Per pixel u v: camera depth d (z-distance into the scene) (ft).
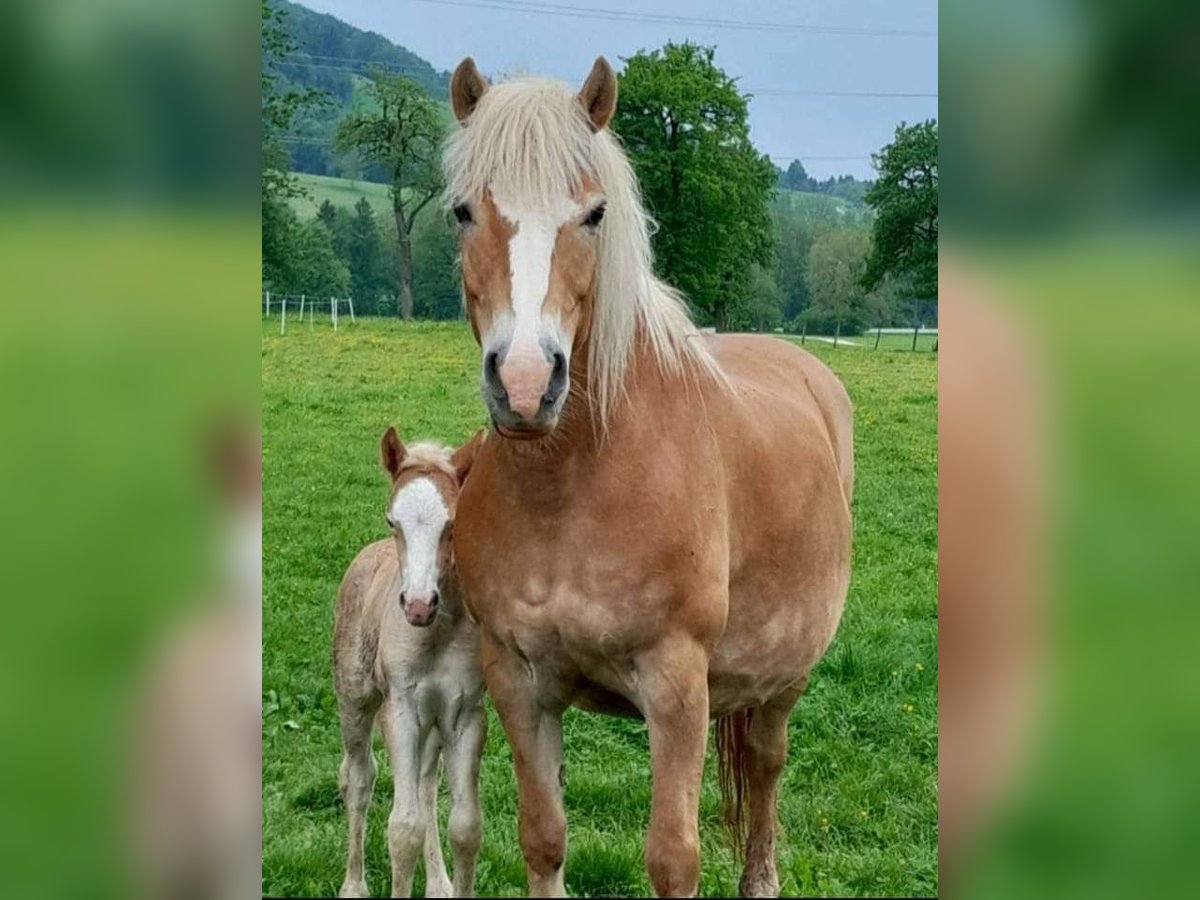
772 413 14.26
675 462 11.92
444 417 53.83
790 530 13.62
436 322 94.43
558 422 11.43
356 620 16.61
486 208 10.92
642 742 20.57
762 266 114.11
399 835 14.48
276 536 33.86
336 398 58.03
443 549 14.75
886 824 17.40
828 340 100.48
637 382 12.01
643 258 12.32
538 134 10.92
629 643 11.69
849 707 21.38
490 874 15.90
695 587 11.74
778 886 15.47
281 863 16.06
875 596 28.48
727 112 111.04
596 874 15.49
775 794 15.64
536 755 12.44
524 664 12.39
